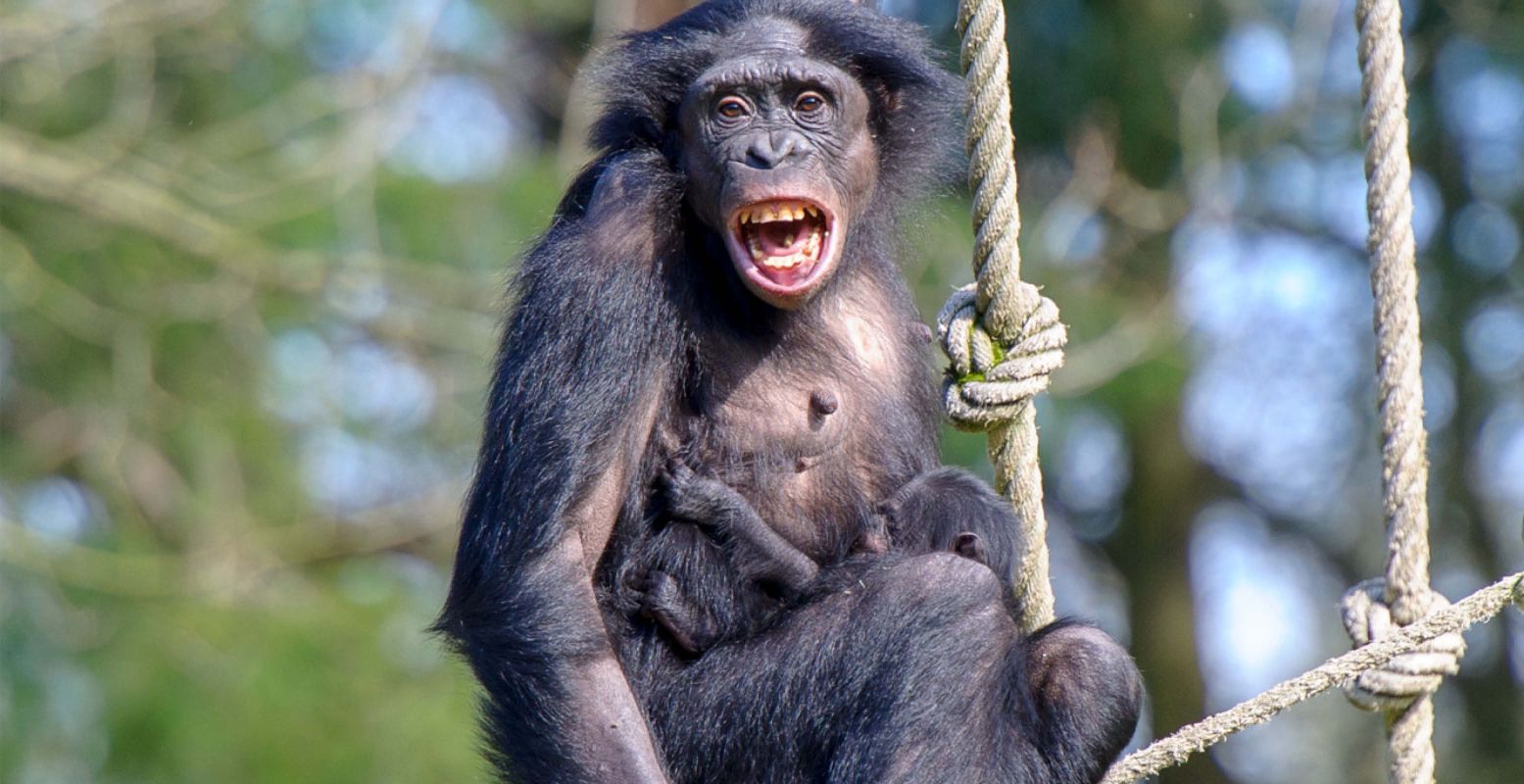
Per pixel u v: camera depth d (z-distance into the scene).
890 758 6.89
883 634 7.08
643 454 7.57
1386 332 7.57
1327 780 29.67
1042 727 7.03
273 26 18.64
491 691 6.93
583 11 20.70
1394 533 7.56
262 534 18.83
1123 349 18.30
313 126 19.08
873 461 7.92
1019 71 19.27
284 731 16.66
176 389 19.16
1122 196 19.20
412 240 18.44
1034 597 7.80
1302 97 19.00
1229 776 26.33
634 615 7.53
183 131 18.98
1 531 17.61
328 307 18.69
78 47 17.86
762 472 7.68
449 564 20.45
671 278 7.52
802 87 7.75
